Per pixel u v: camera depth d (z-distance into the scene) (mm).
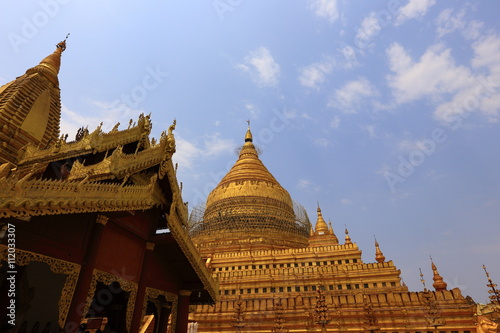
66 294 10555
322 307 30609
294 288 39719
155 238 15734
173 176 16719
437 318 29062
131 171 13180
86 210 10102
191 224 59031
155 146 15617
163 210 17078
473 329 28031
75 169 12578
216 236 54219
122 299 17766
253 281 41375
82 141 14078
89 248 11680
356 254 43438
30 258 9609
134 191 12969
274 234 53719
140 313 14109
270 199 60219
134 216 14938
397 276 36969
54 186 8852
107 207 11148
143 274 14922
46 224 10383
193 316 35625
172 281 18062
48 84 30969
